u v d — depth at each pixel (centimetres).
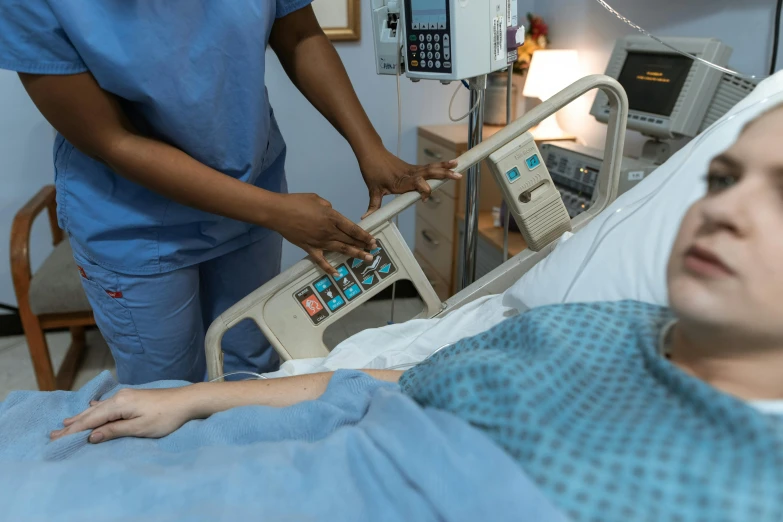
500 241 203
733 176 63
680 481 55
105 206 119
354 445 69
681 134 155
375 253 115
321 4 234
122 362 137
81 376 226
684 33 176
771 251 56
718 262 58
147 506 65
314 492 65
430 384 73
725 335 60
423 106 259
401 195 115
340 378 88
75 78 97
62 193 121
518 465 60
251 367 160
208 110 113
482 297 124
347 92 133
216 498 65
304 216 107
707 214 60
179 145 117
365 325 258
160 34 101
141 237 123
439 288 258
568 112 238
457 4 109
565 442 61
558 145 195
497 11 115
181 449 83
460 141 222
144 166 103
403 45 124
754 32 154
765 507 52
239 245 139
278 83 243
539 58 220
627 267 102
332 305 115
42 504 64
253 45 112
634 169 163
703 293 59
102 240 122
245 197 106
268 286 111
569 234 126
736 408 57
